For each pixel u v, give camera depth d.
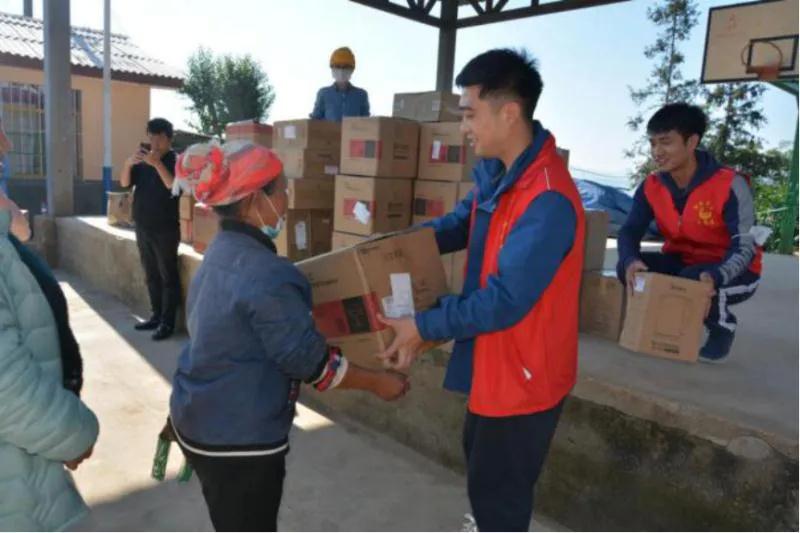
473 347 1.67
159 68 11.05
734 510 2.08
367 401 3.36
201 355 1.37
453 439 2.92
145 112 10.95
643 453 2.31
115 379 3.87
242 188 1.36
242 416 1.36
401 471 2.92
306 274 1.71
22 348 1.11
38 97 9.73
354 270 1.63
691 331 2.72
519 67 1.50
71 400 1.18
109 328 4.90
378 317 1.63
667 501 2.24
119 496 2.61
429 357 3.00
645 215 2.96
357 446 3.15
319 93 5.59
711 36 8.99
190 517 2.48
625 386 2.37
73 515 1.25
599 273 3.26
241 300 1.31
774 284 5.80
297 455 3.04
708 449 2.14
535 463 1.65
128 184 4.49
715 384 2.46
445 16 7.80
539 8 6.86
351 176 3.79
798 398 2.33
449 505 2.64
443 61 7.86
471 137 1.57
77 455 1.21
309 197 4.13
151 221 4.42
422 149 3.80
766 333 3.64
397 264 1.68
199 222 4.66
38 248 6.89
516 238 1.44
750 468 2.04
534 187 1.47
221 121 19.03
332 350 1.45
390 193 3.74
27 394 1.08
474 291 1.59
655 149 2.64
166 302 4.60
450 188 3.63
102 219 6.79
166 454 1.65
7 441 1.13
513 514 1.67
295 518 2.51
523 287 1.41
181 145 12.12
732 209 2.58
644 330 2.77
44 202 9.61
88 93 10.23
